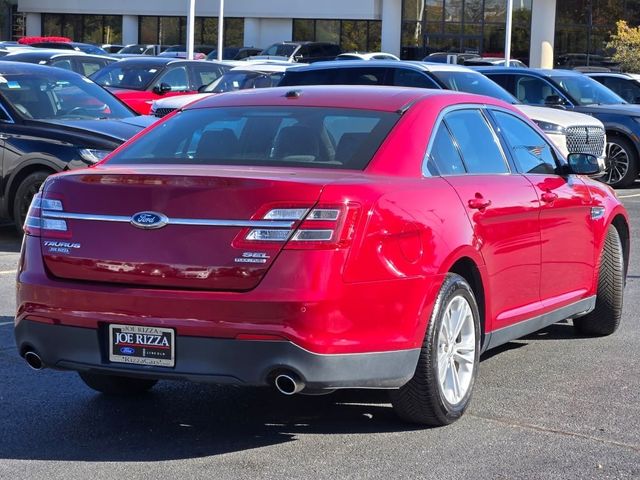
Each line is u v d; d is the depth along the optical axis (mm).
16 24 54781
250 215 5152
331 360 5129
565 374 7156
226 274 5152
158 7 49969
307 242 5102
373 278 5258
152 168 5742
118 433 5891
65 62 21422
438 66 17016
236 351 5133
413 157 5930
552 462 5422
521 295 6758
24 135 11633
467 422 6062
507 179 6703
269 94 6715
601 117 19234
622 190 19031
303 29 48062
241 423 6082
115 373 5418
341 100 6430
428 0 45469
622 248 8422
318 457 5477
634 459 5488
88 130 11750
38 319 5559
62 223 5543
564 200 7184
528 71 19891
